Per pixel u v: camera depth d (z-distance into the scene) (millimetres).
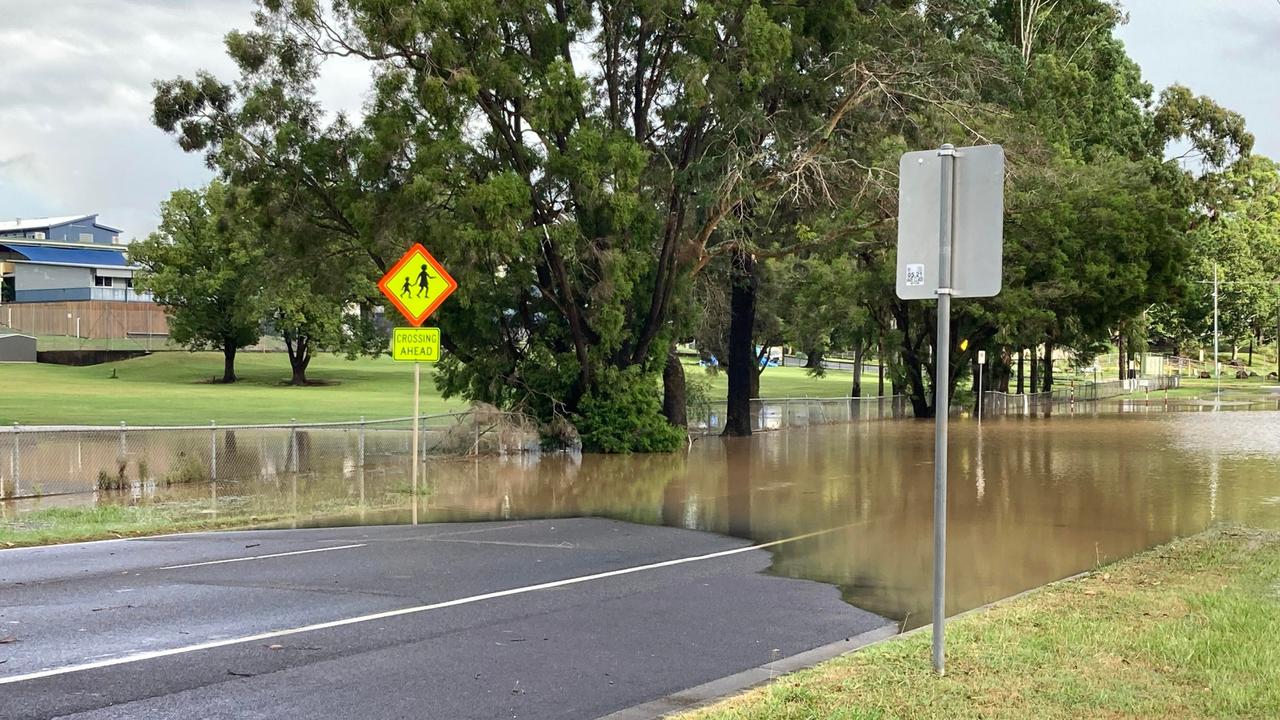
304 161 24156
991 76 29594
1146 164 48094
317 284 26547
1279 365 95000
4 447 23609
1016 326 42812
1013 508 16531
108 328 77875
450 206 22875
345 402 44719
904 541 13352
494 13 22859
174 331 62312
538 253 24891
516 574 10703
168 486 18750
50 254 93000
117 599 9234
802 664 7199
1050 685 6172
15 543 12328
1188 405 56062
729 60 25406
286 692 6488
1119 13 54000
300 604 9086
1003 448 28734
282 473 20938
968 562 11820
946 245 6148
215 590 9664
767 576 10875
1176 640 7168
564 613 8891
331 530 13836
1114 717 5582
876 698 5961
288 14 23547
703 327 37156
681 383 30297
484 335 26453
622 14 25500
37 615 8570
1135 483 20094
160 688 6543
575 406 27016
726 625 8516
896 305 44656
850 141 28688
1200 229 79125
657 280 26656
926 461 24922
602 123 25000
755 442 31125
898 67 26828
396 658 7324
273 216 24312
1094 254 42156
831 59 27578
